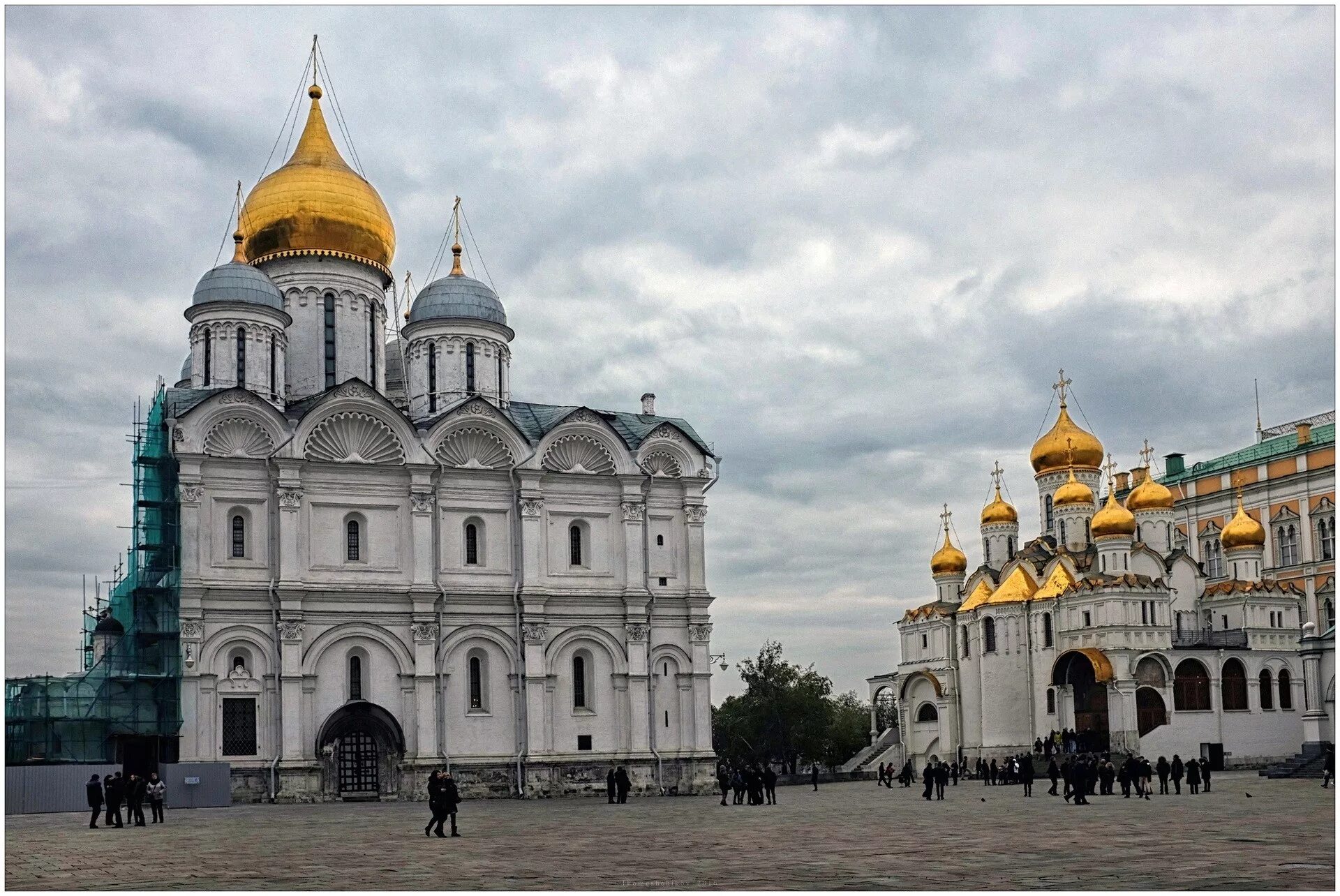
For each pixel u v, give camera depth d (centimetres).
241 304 8131
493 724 7788
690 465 8412
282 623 7394
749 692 12938
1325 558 10600
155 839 4284
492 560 7950
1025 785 7144
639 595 8088
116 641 7662
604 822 4950
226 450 7531
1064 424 11425
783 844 3703
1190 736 9325
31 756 7081
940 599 11875
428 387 8556
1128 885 2511
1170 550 10612
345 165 9238
